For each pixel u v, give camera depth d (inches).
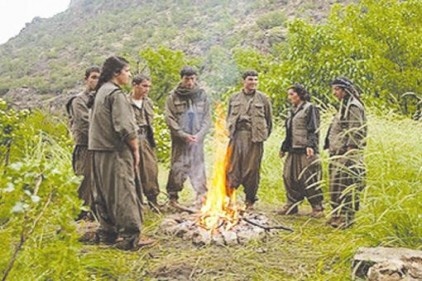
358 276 177.2
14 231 112.7
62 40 3882.9
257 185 292.8
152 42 2933.1
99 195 216.7
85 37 3725.4
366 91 558.3
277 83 554.6
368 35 636.1
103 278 182.5
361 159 240.7
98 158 211.3
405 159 249.6
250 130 288.5
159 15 3469.5
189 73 289.4
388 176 233.1
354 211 234.4
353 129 238.5
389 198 216.7
